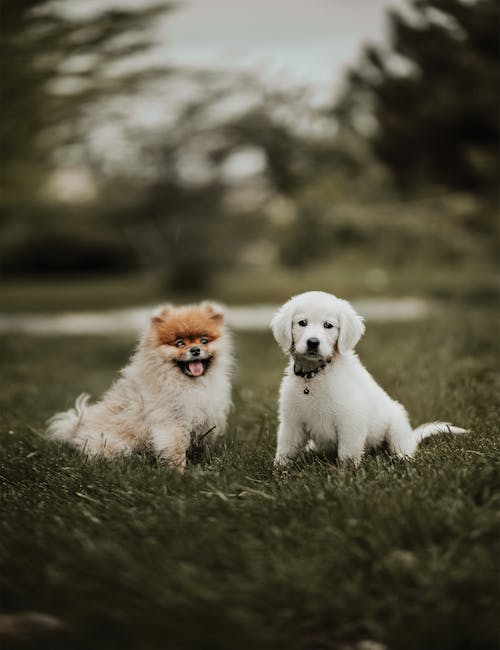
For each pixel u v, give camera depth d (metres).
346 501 3.76
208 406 5.40
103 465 4.91
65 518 3.88
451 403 6.55
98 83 18.12
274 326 5.26
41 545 3.46
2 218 30.31
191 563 3.26
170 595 2.96
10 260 47.19
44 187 25.06
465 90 21.41
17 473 4.89
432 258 30.22
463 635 2.74
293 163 29.95
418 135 22.97
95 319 24.38
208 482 4.28
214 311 5.60
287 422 5.12
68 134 21.09
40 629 2.89
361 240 29.62
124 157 32.56
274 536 3.47
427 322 15.12
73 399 8.48
